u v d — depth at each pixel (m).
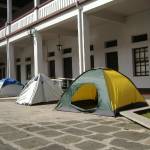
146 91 13.17
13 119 8.05
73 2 12.77
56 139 5.64
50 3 14.59
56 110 9.56
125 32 14.48
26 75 24.05
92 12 12.10
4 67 28.72
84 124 6.96
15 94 16.39
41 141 5.54
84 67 12.06
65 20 13.38
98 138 5.59
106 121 7.23
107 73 8.70
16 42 20.09
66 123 7.16
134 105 8.50
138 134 5.81
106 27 15.53
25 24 17.31
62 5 13.62
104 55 15.72
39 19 15.28
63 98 9.52
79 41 12.20
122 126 6.59
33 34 16.08
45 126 6.89
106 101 8.21
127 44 14.41
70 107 9.23
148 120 6.88
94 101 9.74
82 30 12.12
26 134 6.13
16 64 25.55
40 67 15.94
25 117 8.33
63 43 18.95
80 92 9.47
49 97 12.02
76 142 5.38
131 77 14.31
